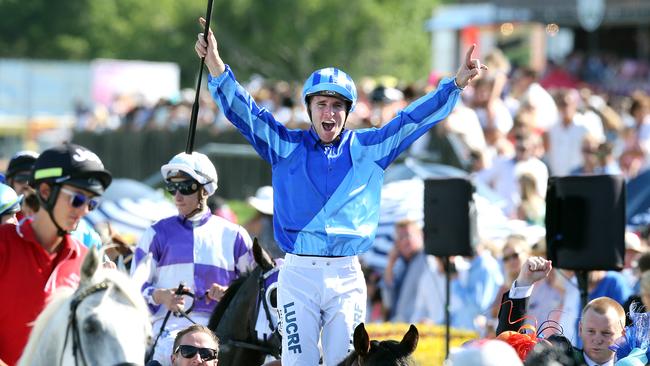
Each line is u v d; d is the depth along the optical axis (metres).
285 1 128.38
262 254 20.48
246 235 21.73
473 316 30.61
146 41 145.38
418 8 135.38
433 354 26.34
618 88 75.56
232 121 17.73
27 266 15.40
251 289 20.48
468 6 78.00
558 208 22.69
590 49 90.50
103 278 14.20
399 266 33.22
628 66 79.00
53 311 14.20
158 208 41.16
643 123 40.91
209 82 17.75
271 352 20.17
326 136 17.48
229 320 20.62
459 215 25.31
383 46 131.50
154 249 21.20
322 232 17.34
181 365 18.02
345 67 131.00
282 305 17.55
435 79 53.25
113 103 94.25
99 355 13.48
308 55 130.50
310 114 17.64
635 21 82.94
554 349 15.02
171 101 70.38
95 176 15.02
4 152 106.50
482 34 74.31
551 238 22.80
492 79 42.62
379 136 17.77
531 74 46.50
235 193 56.94
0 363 15.30
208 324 20.86
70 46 160.62
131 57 147.62
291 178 17.58
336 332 17.36
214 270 21.30
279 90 61.19
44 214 15.32
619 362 17.52
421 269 32.66
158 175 63.41
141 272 20.78
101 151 75.38
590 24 79.94
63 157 14.92
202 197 21.38
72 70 108.19
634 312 19.41
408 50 133.62
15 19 165.75
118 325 13.64
